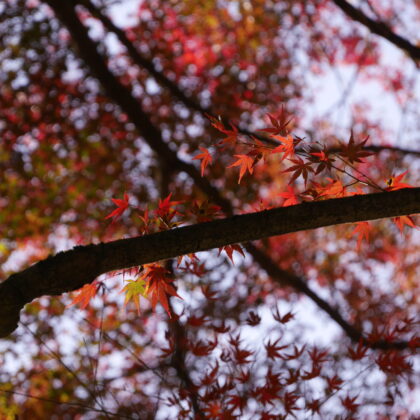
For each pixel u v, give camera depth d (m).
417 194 2.23
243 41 9.29
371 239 9.54
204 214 2.58
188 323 3.91
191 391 3.87
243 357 3.78
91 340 6.98
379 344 4.54
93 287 2.68
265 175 9.16
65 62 8.80
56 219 9.36
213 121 2.56
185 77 9.30
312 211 2.27
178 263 2.73
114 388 5.80
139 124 8.11
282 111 2.51
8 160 9.18
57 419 6.64
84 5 7.73
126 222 9.23
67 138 9.26
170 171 8.48
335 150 6.67
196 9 9.14
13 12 8.18
